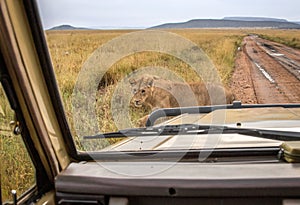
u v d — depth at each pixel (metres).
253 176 1.21
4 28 1.09
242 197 1.19
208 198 1.21
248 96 2.08
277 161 1.34
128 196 1.25
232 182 1.19
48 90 1.35
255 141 1.49
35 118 1.27
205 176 1.23
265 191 1.18
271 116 1.74
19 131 1.28
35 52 1.26
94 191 1.27
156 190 1.22
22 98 1.22
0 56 1.14
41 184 1.38
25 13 1.19
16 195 1.29
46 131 1.33
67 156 1.46
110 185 1.26
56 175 1.35
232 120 1.68
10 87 1.19
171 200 1.23
